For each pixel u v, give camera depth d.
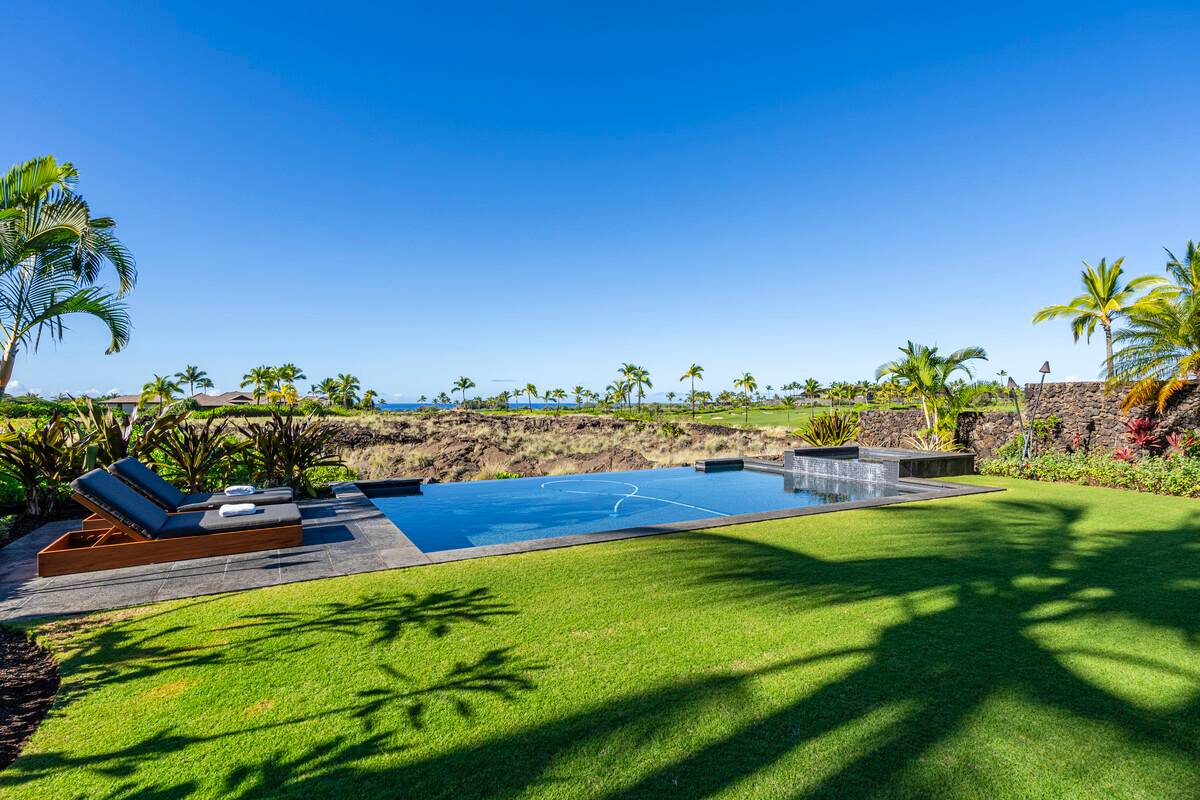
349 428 24.16
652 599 4.12
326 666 3.07
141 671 3.03
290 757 2.29
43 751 2.34
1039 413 13.15
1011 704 2.67
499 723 2.53
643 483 12.84
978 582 4.51
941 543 5.80
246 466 8.90
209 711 2.63
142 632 3.55
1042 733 2.44
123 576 4.68
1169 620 3.70
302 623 3.68
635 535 6.06
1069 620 3.70
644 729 2.47
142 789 2.12
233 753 2.32
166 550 5.09
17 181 5.82
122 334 6.83
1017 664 3.07
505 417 37.84
